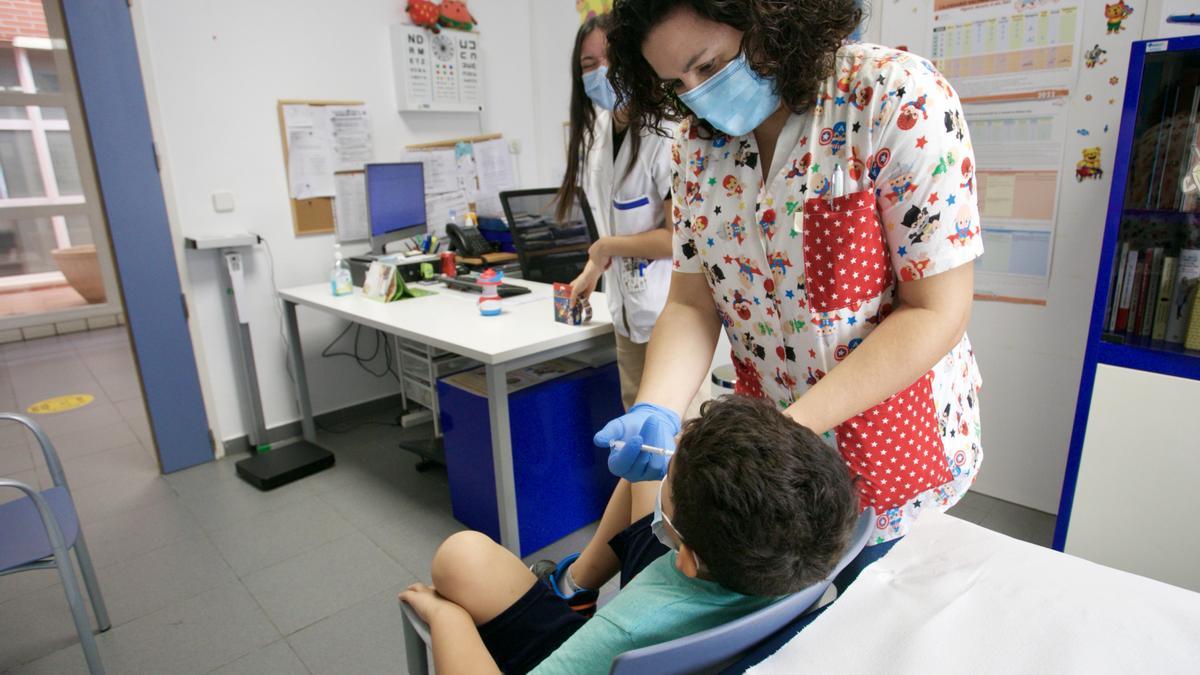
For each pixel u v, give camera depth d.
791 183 0.85
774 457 0.64
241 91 2.95
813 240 0.84
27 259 5.20
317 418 3.43
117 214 2.70
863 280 0.85
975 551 0.73
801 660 0.58
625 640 0.70
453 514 2.53
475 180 3.83
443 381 2.37
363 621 1.94
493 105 3.87
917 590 0.67
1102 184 2.06
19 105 4.90
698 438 0.69
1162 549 1.71
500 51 3.85
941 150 0.76
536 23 3.96
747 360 1.07
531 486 2.27
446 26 3.54
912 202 0.78
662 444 0.88
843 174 0.81
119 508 2.65
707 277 1.04
